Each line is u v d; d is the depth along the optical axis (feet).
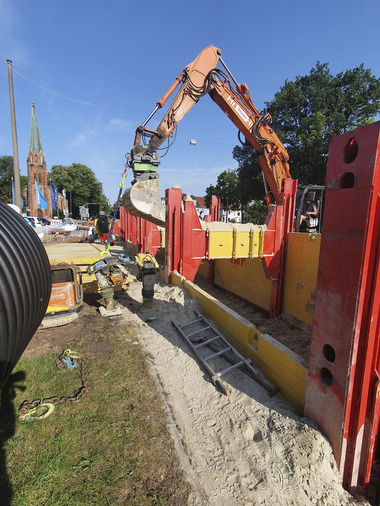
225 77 29.66
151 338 16.52
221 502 7.78
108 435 9.36
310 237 26.27
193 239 24.22
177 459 8.80
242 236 26.14
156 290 23.73
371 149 7.54
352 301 8.32
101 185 261.24
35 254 9.89
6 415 9.85
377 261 8.01
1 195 137.90
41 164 185.57
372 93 79.61
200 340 16.26
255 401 11.54
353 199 8.13
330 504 8.04
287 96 82.94
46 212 185.37
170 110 27.14
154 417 10.38
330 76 84.64
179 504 7.46
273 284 29.91
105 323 18.08
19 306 8.27
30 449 8.56
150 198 22.21
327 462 8.86
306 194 37.47
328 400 9.38
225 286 39.86
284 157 33.86
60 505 7.05
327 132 78.48
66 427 9.50
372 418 9.04
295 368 11.12
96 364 13.33
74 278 17.66
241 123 31.30
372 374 8.92
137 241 40.09
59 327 17.15
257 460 9.02
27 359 13.32
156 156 22.62
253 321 30.37
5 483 7.48
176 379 13.01
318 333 9.65
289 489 8.18
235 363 14.08
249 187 90.63
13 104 39.63
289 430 9.72
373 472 11.02
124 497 7.45
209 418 10.88
